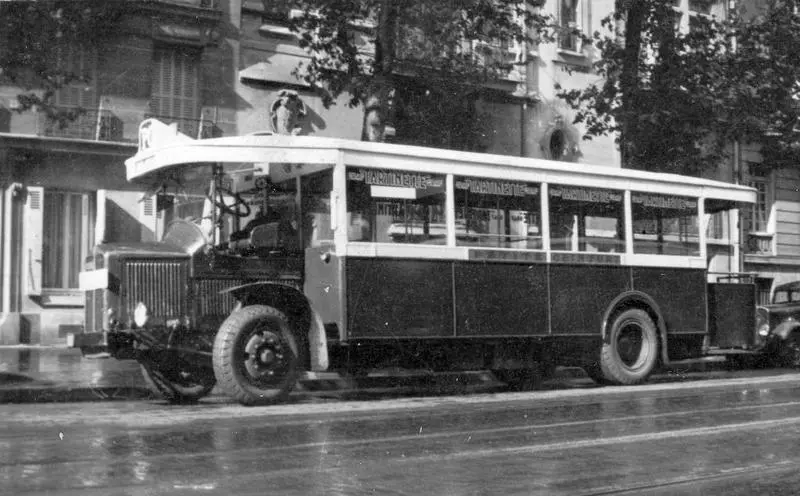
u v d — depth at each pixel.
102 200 24.94
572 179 14.21
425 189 12.66
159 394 12.30
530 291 13.61
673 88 23.27
